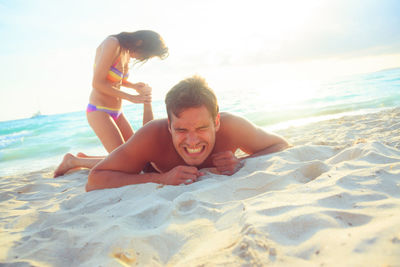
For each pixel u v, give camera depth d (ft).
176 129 6.37
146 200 5.80
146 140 7.27
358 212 3.51
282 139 8.85
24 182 11.48
